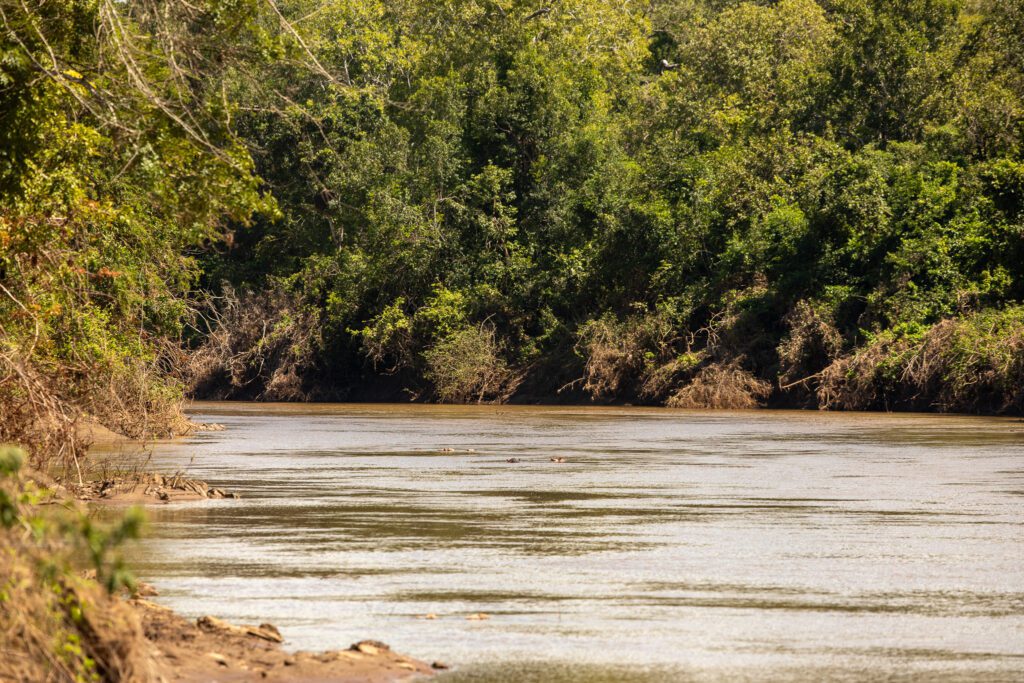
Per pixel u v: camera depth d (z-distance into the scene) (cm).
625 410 10850
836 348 10681
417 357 13138
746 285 11919
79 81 3275
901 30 12606
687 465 5075
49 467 4072
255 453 5744
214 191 3294
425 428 8000
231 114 3322
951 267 10488
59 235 3700
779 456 5562
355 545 2911
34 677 1433
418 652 1891
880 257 11044
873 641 1967
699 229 12281
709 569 2598
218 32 3278
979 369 9638
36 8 3177
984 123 11400
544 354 12769
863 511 3553
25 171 3275
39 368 3731
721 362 11375
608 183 13050
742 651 1900
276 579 2475
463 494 3994
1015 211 10119
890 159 11575
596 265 12662
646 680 1733
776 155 12325
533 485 4266
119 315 5878
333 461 5300
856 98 12669
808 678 1745
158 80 3272
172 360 7981
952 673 1770
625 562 2684
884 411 10188
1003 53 11938
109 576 1448
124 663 1535
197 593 2333
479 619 2120
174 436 7019
